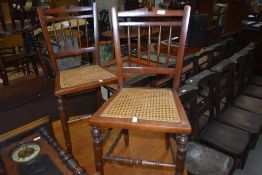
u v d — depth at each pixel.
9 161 0.90
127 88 1.10
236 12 3.01
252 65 2.49
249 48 2.30
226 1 2.93
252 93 2.32
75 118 1.32
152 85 1.62
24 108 1.52
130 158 0.98
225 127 1.73
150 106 0.91
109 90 1.64
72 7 1.30
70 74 1.23
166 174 1.23
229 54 2.63
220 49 2.29
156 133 1.56
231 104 2.07
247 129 1.72
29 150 0.95
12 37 2.59
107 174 1.22
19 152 0.94
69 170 0.86
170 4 3.12
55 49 1.80
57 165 0.88
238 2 2.97
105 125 0.83
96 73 1.22
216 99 1.76
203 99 1.59
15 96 1.55
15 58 2.00
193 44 2.39
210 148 1.46
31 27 1.55
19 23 1.73
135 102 0.94
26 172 0.85
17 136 1.01
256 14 3.83
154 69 1.09
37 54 1.88
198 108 1.51
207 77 1.49
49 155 0.93
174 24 1.04
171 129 0.78
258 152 2.12
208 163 1.34
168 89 1.08
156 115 0.84
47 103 1.62
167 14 1.02
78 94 1.64
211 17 2.73
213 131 1.68
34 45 1.89
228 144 1.54
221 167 1.33
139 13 1.05
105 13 3.85
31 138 1.02
